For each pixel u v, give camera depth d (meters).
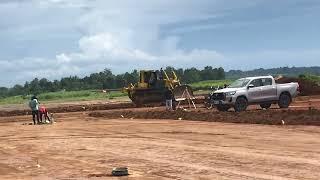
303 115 25.41
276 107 35.62
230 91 32.53
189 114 31.03
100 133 23.47
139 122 29.17
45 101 81.56
